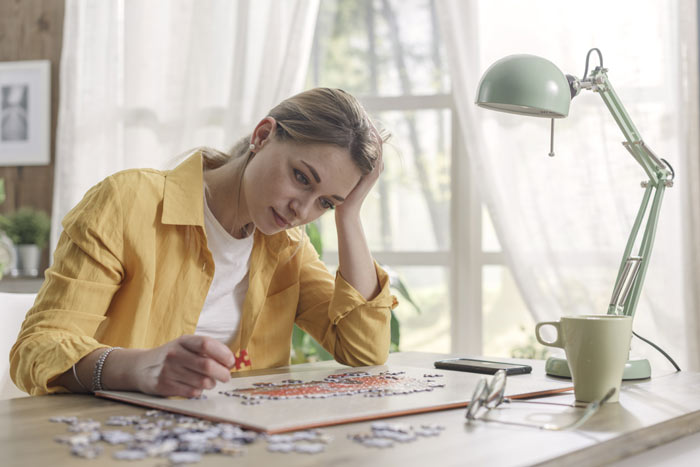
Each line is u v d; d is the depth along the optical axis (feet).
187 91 10.62
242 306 4.95
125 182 4.36
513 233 9.55
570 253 9.36
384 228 10.71
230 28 10.59
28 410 3.11
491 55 9.64
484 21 9.67
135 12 10.68
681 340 8.86
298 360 8.91
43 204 11.27
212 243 4.74
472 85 9.66
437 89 10.61
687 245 8.80
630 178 9.14
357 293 4.90
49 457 2.35
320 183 4.27
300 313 5.29
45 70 11.20
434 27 10.62
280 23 10.27
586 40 9.29
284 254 5.12
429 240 10.58
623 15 9.15
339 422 2.79
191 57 10.62
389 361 5.07
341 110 4.29
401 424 2.81
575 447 2.51
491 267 10.32
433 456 2.37
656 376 4.32
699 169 8.79
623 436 2.70
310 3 10.12
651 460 2.97
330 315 4.90
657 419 3.00
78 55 10.81
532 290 9.49
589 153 9.28
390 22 10.76
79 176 10.79
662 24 9.04
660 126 9.02
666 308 8.90
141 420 2.83
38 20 11.31
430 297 10.55
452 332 10.44
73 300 3.97
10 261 10.27
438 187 10.56
